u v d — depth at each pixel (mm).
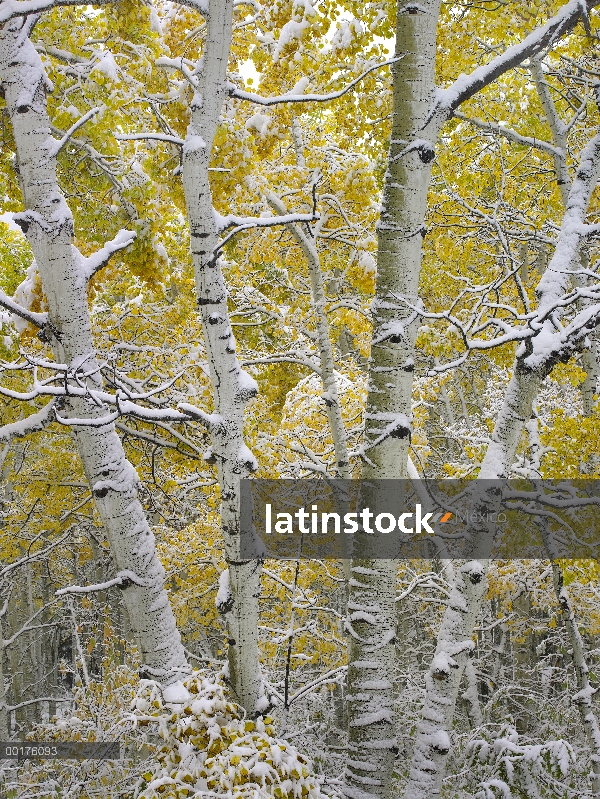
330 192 8789
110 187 7293
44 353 8789
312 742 7160
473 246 9711
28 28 4543
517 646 14836
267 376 11070
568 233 5664
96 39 6312
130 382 7121
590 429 7367
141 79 6027
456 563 5355
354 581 4645
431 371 4863
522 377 5145
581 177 5887
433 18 4449
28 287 6340
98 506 4656
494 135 8633
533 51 4742
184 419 4461
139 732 5285
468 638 4891
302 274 10898
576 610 11273
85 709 8555
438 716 4719
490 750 6363
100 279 7984
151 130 6391
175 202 6445
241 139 6023
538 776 6023
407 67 4469
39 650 17578
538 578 10750
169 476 10406
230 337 4426
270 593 10383
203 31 6051
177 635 4816
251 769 3686
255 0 6668
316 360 12023
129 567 4660
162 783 3609
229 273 9539
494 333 9258
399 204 4555
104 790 5129
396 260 4578
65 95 6117
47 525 11891
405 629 15336
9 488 14344
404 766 8148
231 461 4426
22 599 17156
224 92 4340
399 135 4543
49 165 4570
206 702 3918
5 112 5879
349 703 4551
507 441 5188
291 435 10609
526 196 10609
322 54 6422
